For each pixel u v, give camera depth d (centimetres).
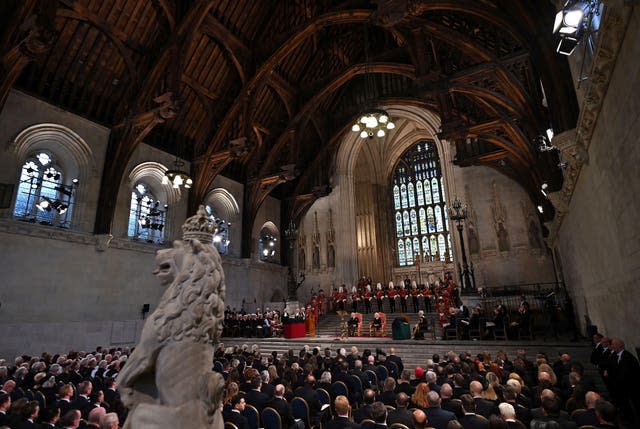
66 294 1648
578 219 1045
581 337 1493
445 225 3397
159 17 1788
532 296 1991
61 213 1727
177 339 231
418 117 2803
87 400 603
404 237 3556
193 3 1727
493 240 2366
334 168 3203
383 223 3569
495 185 2428
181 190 2319
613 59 466
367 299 2483
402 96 2644
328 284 3006
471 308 1923
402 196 3678
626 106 453
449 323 1700
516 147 1797
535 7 903
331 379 809
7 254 1484
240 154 2183
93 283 1761
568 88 834
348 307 2567
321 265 3075
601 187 679
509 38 1280
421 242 3469
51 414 498
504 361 877
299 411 650
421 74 1420
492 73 1333
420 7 1131
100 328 1739
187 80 2155
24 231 1538
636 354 633
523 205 2322
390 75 2769
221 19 2020
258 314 2180
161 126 2239
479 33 1345
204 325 241
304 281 3103
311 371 874
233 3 2023
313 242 3158
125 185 1995
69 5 1576
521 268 2250
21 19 1320
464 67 1472
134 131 1878
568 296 1677
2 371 809
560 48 466
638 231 500
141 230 2088
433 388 643
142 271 2000
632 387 553
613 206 620
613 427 384
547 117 1243
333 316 2545
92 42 1748
